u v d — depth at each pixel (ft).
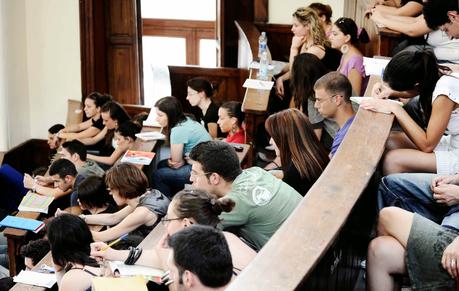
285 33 27.50
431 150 9.73
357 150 8.52
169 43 40.55
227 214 9.71
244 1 27.91
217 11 28.22
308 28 19.62
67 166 20.20
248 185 9.92
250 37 25.00
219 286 6.82
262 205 9.75
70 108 29.35
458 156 9.70
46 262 14.92
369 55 18.22
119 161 19.34
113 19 29.04
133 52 29.37
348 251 8.00
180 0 39.78
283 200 9.87
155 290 9.60
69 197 20.56
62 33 29.14
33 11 29.01
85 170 20.43
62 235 12.09
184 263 6.79
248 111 18.53
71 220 12.22
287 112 11.40
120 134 20.97
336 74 12.76
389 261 8.02
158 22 40.16
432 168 9.69
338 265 7.40
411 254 7.88
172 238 7.00
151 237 11.42
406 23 14.70
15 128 29.55
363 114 9.78
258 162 19.06
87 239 12.27
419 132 9.73
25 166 30.17
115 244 13.48
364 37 18.07
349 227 7.66
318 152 11.21
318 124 15.14
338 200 7.11
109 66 29.58
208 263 6.75
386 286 8.07
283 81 20.99
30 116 30.19
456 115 9.96
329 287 7.13
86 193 16.55
